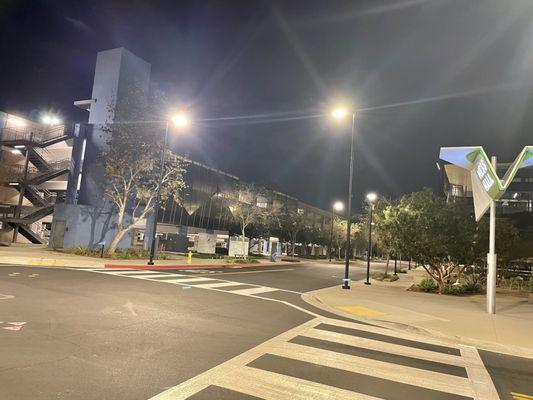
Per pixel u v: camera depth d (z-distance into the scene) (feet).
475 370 23.07
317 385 18.66
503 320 39.34
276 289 59.21
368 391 18.35
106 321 28.68
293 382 18.86
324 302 47.11
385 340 29.30
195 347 23.71
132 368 19.29
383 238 76.54
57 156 146.20
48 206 136.36
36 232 141.59
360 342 28.02
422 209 68.64
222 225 185.88
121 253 94.48
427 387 19.48
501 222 71.46
